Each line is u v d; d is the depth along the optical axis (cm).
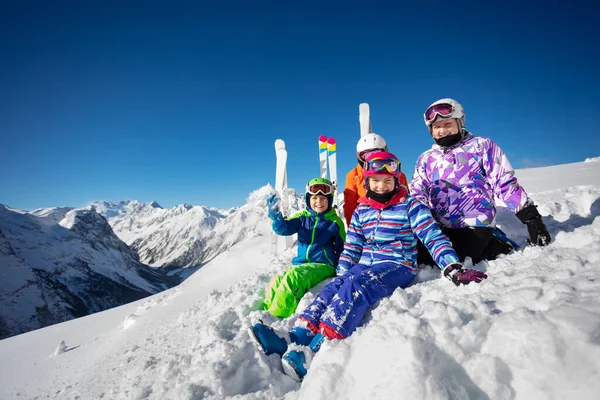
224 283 775
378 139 464
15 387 462
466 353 161
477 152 348
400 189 328
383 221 324
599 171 991
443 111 352
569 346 134
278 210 428
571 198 595
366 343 189
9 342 857
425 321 184
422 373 152
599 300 147
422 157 394
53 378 457
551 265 222
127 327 664
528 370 139
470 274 253
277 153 714
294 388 228
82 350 586
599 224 248
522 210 316
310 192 421
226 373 242
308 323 264
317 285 373
